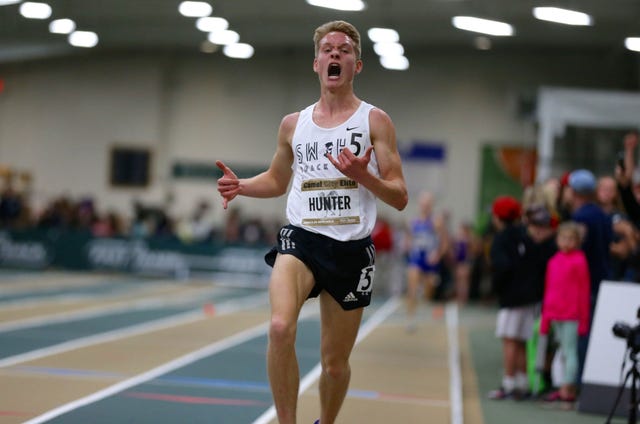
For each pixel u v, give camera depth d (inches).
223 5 1466.5
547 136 1226.6
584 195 511.8
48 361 534.3
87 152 1925.4
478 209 1779.0
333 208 293.3
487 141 1784.0
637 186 563.5
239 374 526.0
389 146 295.9
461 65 1802.4
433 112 1808.6
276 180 318.7
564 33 1529.3
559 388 533.6
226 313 959.0
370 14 1478.8
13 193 1665.8
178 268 1533.0
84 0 1461.6
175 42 1784.0
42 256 1556.3
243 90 1881.2
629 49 1529.3
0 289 1097.4
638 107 1212.5
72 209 1657.2
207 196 1878.7
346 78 298.0
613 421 442.3
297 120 306.2
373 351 693.9
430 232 880.3
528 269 497.4
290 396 272.1
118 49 1903.3
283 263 288.4
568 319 474.0
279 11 1499.8
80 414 381.1
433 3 1376.7
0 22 1624.0
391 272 1494.8
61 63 1945.1
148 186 1900.8
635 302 466.6
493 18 1421.0
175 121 1899.6
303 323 909.2
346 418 408.2
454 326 973.2
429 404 462.0
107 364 536.4
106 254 1551.4
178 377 501.4
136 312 911.0
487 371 617.6
